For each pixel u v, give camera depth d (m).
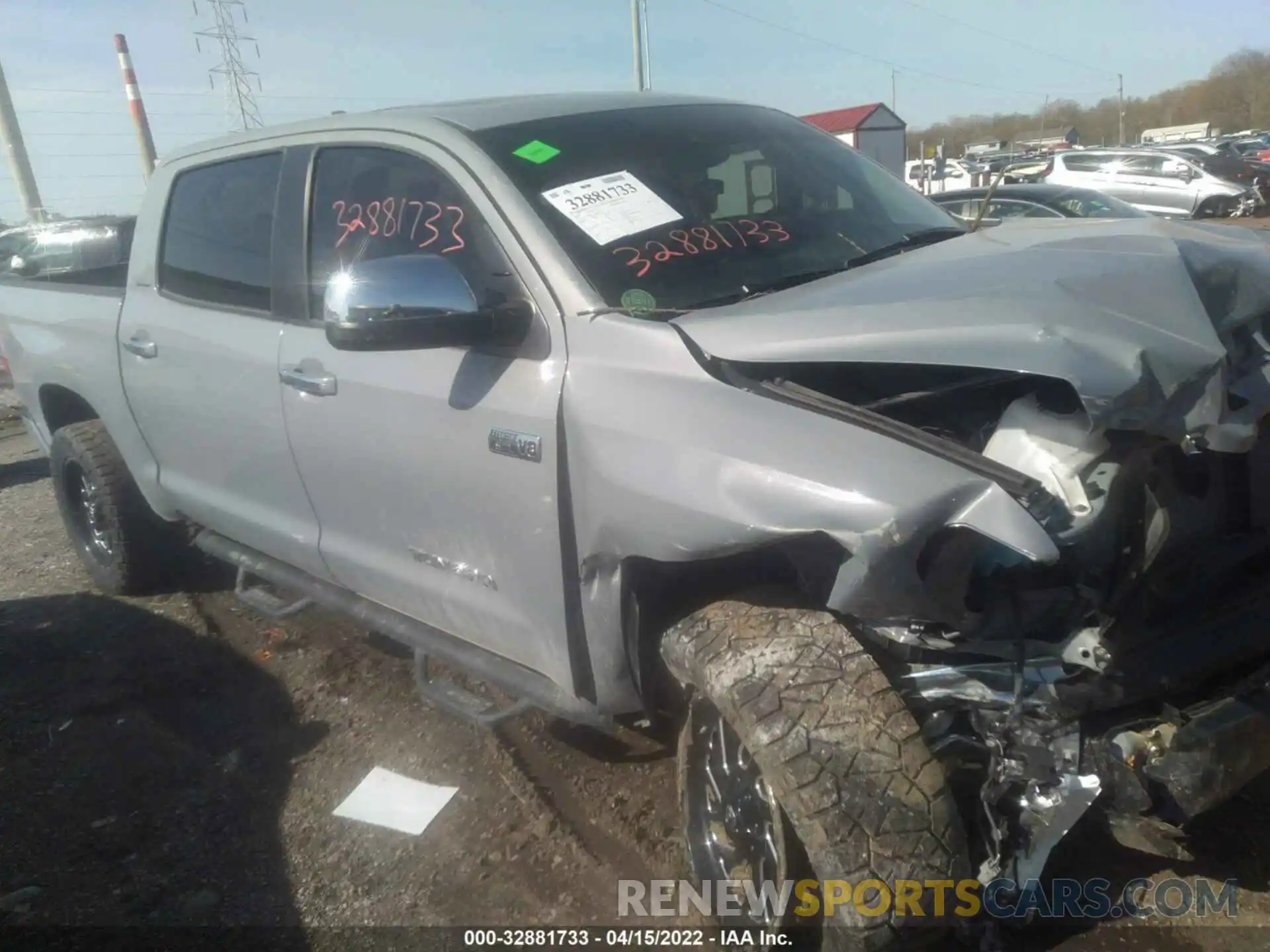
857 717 2.25
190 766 3.80
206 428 4.00
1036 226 3.31
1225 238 2.86
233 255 3.88
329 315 2.78
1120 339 2.16
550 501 2.71
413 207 3.19
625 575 2.62
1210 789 2.21
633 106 3.50
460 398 2.90
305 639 4.68
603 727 2.90
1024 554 1.99
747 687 2.33
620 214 2.97
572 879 3.03
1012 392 2.32
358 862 3.20
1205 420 2.16
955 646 2.23
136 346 4.29
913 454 2.15
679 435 2.40
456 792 3.47
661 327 2.58
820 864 2.19
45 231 6.50
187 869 3.24
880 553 2.09
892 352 2.27
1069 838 2.96
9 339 5.40
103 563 5.30
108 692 4.36
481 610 3.07
